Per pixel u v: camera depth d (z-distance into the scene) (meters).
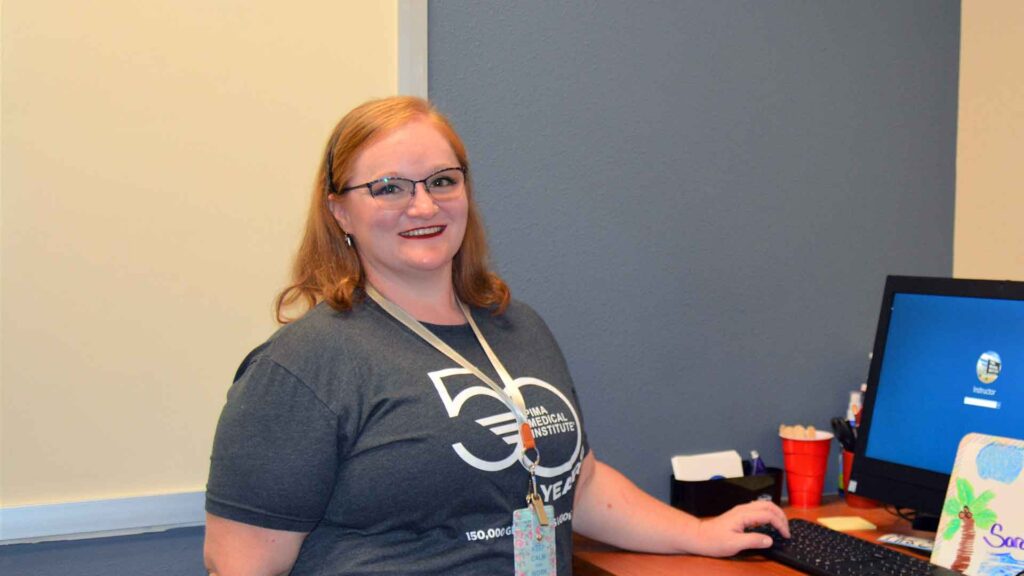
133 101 1.45
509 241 1.69
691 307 1.87
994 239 2.06
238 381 1.20
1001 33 2.04
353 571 1.15
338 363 1.17
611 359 1.79
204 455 1.51
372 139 1.24
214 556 1.16
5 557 1.40
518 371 1.30
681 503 1.79
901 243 2.09
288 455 1.13
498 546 1.20
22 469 1.40
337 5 1.56
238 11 1.50
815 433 1.86
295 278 1.34
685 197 1.85
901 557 1.35
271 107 1.53
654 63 1.81
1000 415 1.46
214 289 1.51
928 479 1.54
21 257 1.39
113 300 1.45
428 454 1.15
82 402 1.43
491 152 1.67
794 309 1.98
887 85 2.06
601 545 1.55
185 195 1.48
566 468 1.29
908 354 1.62
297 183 1.55
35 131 1.39
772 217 1.95
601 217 1.77
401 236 1.25
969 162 2.12
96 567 1.45
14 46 1.38
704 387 1.88
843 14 2.00
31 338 1.40
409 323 1.26
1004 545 1.27
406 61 1.59
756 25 1.91
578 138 1.75
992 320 1.51
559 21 1.72
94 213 1.43
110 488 1.45
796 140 1.96
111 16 1.43
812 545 1.43
